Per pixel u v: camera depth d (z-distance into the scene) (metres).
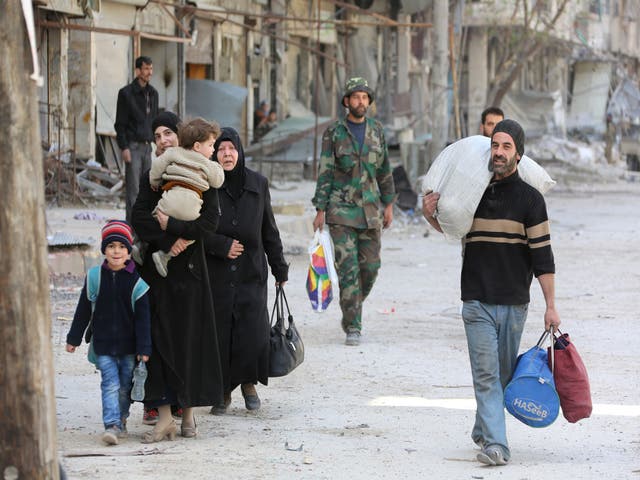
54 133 42.38
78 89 43.78
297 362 13.91
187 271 12.23
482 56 94.50
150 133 26.80
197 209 11.99
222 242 13.32
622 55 123.75
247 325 13.59
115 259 11.95
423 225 43.25
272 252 14.16
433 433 12.96
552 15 97.88
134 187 26.66
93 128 44.03
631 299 24.81
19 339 7.68
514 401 11.44
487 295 11.57
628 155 119.50
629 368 17.06
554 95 99.88
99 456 11.55
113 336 12.05
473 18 91.06
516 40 72.12
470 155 11.63
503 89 67.31
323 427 13.23
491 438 11.44
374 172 18.83
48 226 28.19
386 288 26.30
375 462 11.52
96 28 40.47
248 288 13.63
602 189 77.56
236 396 15.11
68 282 24.03
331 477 10.85
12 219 7.61
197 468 11.05
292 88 71.19
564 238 39.78
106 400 12.13
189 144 12.17
